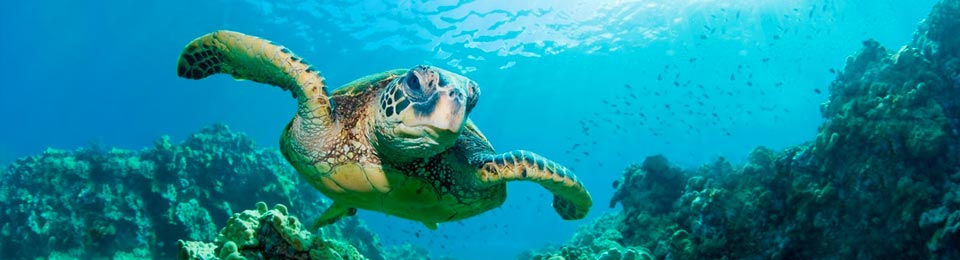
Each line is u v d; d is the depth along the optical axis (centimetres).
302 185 1463
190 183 1240
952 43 862
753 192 887
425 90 347
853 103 835
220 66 462
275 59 385
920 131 746
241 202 1288
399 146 376
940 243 685
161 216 1166
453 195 438
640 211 1148
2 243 1083
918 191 729
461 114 341
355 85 436
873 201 769
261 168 1333
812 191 820
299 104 401
